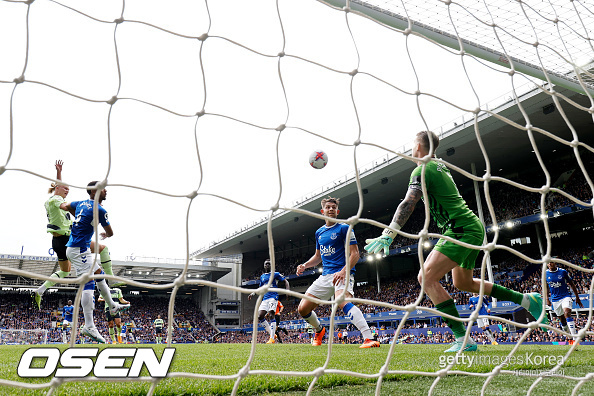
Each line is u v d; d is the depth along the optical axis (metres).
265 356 3.43
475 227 3.35
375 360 2.78
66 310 12.23
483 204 30.08
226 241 42.59
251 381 1.89
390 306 1.57
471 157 25.73
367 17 2.06
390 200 32.94
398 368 2.31
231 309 43.25
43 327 33.28
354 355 3.40
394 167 26.27
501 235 30.78
